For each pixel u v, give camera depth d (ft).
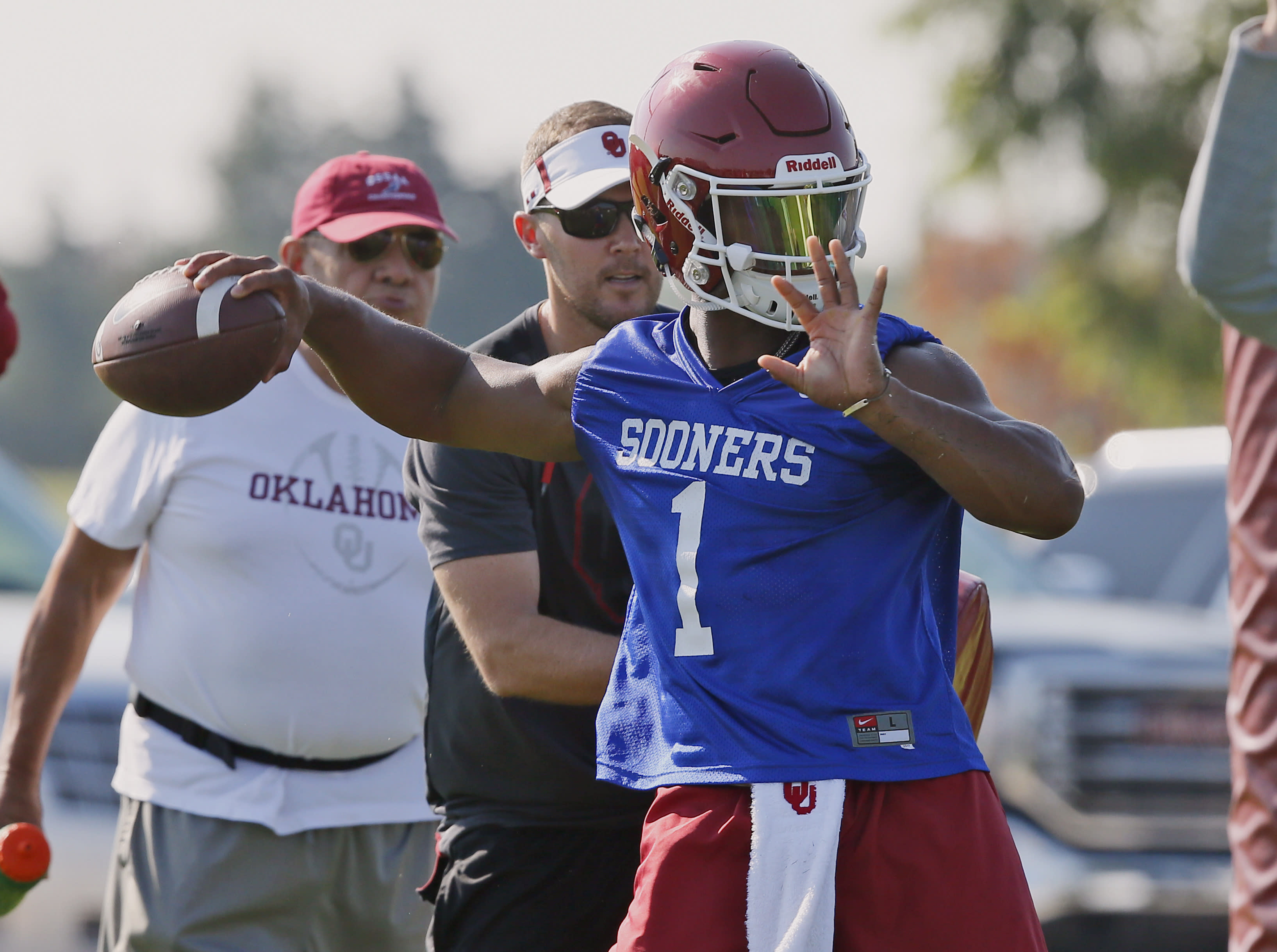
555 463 45.21
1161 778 76.07
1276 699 50.70
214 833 52.01
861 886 31.76
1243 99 30.78
